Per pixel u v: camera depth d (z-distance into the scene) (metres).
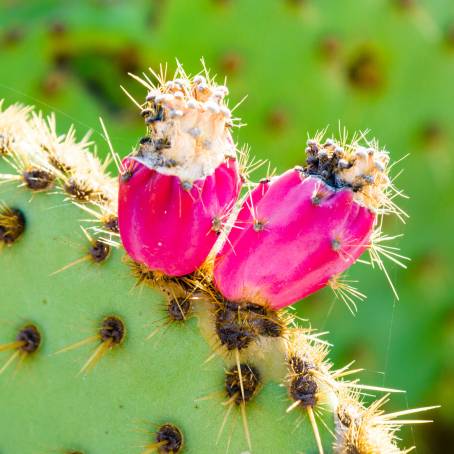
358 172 0.47
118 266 0.51
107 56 0.86
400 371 0.87
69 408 0.52
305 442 0.49
